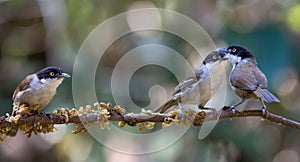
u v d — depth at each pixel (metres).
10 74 15.16
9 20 15.65
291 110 14.37
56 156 14.19
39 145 14.30
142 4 14.05
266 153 14.09
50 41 15.13
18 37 15.72
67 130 13.68
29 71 15.14
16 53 15.57
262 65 12.80
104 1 13.91
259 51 12.96
